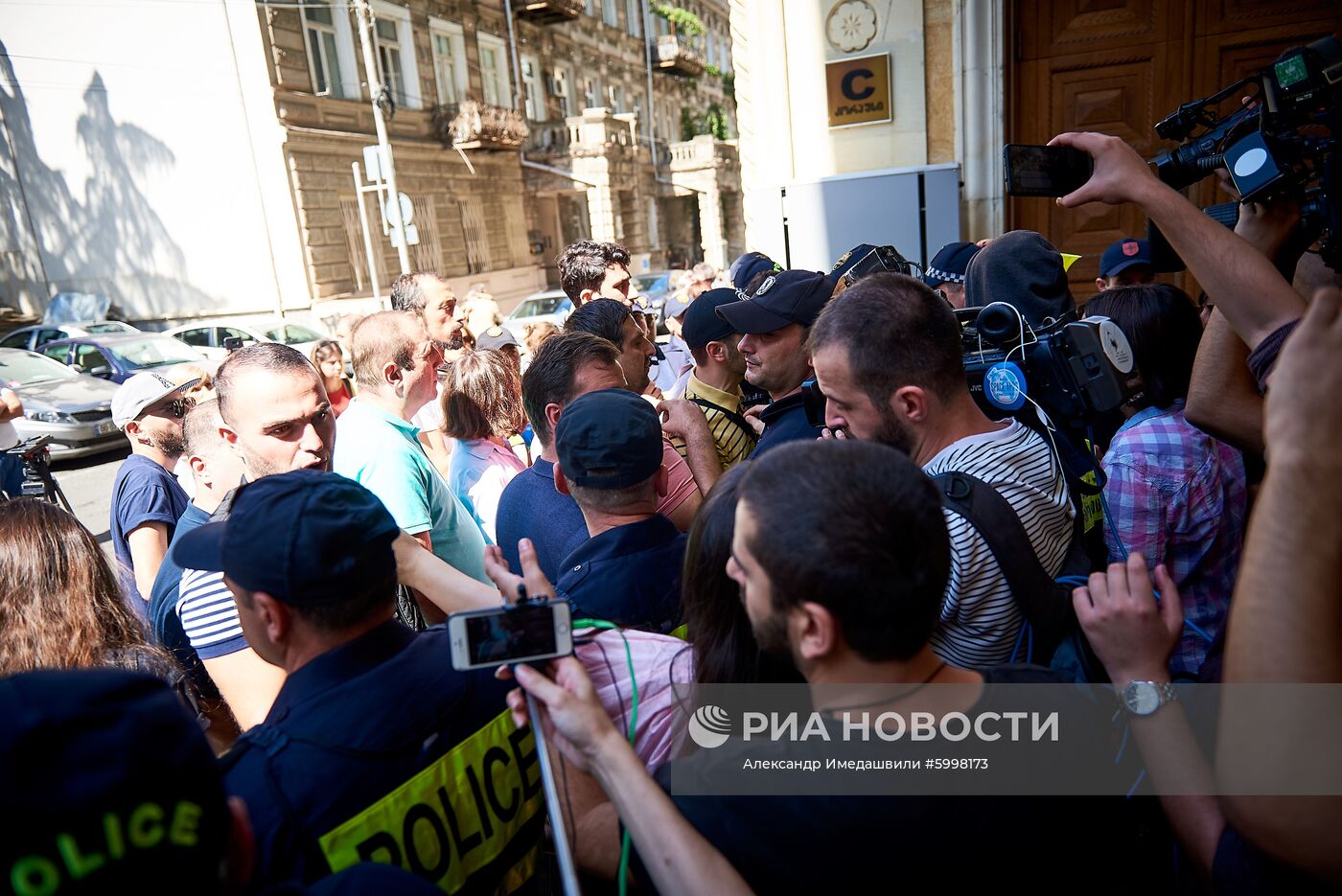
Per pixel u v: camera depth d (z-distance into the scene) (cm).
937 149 438
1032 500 133
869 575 80
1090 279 423
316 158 1605
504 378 268
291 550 109
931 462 139
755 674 111
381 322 230
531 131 2325
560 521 188
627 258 358
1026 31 412
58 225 1733
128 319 1720
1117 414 149
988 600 125
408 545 153
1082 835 91
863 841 83
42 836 60
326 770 104
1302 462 69
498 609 99
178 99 1565
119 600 170
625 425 150
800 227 451
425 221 1889
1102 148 117
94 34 1590
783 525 83
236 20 1495
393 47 1830
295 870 101
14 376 1034
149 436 282
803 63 450
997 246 192
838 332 139
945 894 83
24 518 161
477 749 118
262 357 188
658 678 121
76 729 64
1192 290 404
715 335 248
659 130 3184
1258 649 70
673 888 84
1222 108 385
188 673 186
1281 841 70
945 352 137
